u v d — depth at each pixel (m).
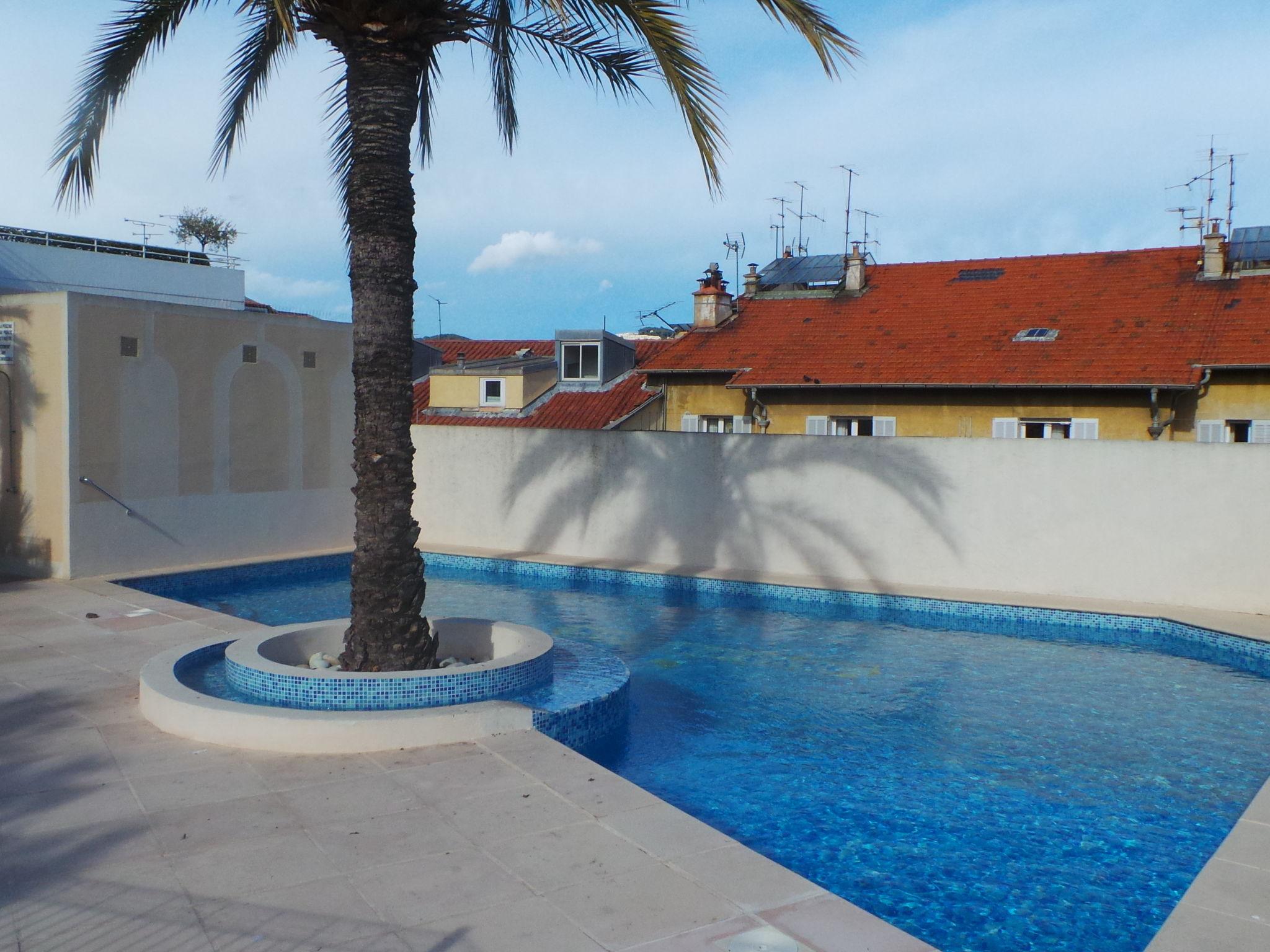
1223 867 4.73
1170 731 7.87
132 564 13.08
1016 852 5.66
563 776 5.64
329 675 6.79
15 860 4.50
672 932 3.89
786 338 21.91
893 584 13.04
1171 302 18.91
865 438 13.23
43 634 9.37
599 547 15.12
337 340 15.80
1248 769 7.04
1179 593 11.61
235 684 7.23
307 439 15.41
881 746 7.50
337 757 5.96
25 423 12.66
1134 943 4.68
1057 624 11.49
